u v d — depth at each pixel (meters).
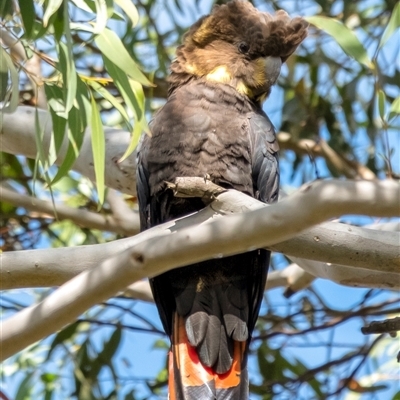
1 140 8.54
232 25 7.94
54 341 9.80
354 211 4.85
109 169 8.49
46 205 9.63
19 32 6.98
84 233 10.75
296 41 7.89
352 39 6.73
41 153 5.68
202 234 5.07
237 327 6.94
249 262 7.08
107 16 5.72
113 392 9.79
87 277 5.19
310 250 5.67
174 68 8.09
